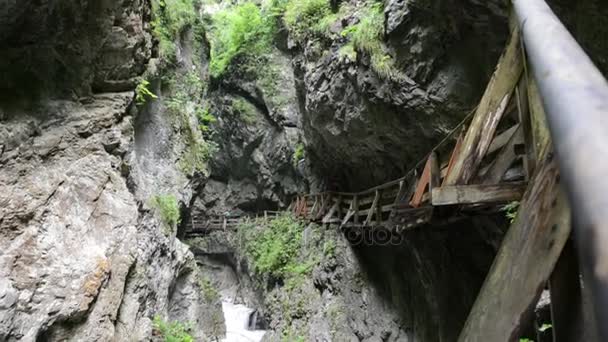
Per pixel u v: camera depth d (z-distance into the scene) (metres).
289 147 19.56
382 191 11.50
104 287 4.73
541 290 1.38
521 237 1.55
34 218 4.26
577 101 0.86
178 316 7.94
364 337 13.77
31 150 4.56
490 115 3.13
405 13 8.74
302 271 16.16
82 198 4.93
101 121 5.59
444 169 6.59
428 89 8.93
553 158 1.51
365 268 15.13
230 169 24.92
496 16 6.90
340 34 11.65
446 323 11.23
